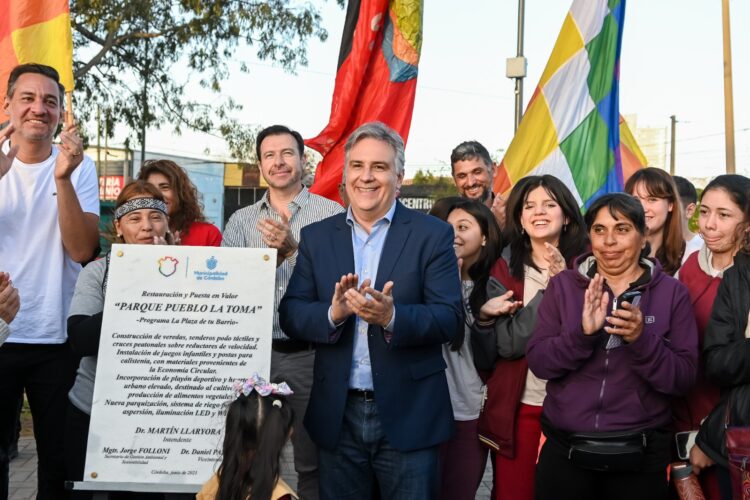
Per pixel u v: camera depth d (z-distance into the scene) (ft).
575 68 21.89
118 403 11.95
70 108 16.39
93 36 65.87
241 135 72.28
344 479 12.06
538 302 13.38
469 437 14.20
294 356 15.58
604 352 11.84
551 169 21.74
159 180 16.10
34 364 14.56
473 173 19.44
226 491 9.95
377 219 12.27
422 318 11.34
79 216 14.46
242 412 10.17
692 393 12.86
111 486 11.75
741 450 11.09
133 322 12.17
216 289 12.28
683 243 15.56
